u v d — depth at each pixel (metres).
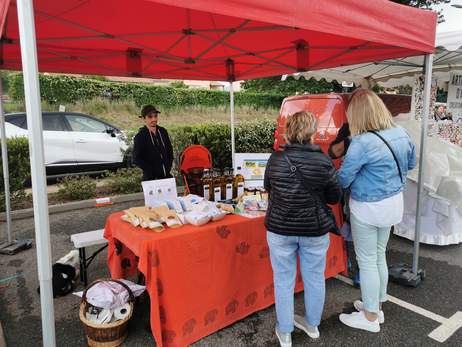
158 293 2.14
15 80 13.27
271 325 2.62
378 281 2.45
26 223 5.16
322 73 5.95
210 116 16.27
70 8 2.78
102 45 3.76
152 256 2.08
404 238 4.54
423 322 2.67
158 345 2.15
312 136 2.16
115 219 2.65
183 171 3.57
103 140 7.78
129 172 6.92
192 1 1.59
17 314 2.79
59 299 3.00
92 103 13.91
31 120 1.55
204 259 2.33
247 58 4.56
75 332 2.55
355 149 2.24
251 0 1.75
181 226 2.36
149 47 3.93
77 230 4.84
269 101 17.89
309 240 2.15
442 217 4.10
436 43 3.32
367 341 2.43
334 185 2.10
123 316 2.36
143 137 3.94
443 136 5.67
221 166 7.90
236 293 2.56
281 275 2.26
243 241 2.53
